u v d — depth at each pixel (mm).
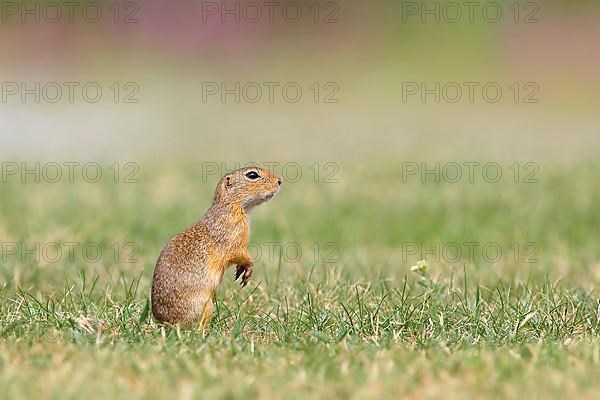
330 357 7000
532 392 6090
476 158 20859
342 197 16062
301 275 10516
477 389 6176
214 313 8703
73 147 22375
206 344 7363
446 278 10383
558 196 15992
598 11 33062
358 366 6738
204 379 6383
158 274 8258
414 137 24438
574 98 30047
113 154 21422
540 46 32531
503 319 8422
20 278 10109
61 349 7203
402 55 33156
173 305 8203
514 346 7492
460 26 33344
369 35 34031
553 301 8906
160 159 20516
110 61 32750
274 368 6699
